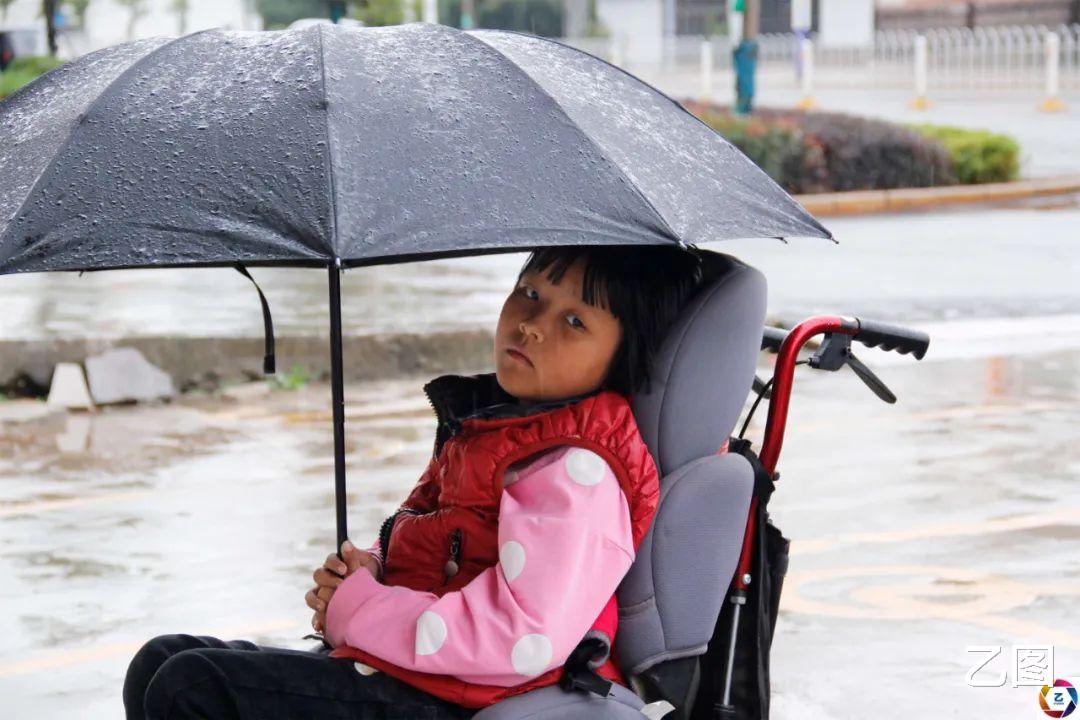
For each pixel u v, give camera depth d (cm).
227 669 308
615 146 306
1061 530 752
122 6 3584
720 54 5522
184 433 1005
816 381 1148
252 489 851
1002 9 5656
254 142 286
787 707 536
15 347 1120
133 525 780
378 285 1579
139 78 304
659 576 338
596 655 319
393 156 286
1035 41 4397
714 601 344
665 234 290
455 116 297
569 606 309
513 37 335
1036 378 1151
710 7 7075
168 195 279
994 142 2523
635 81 346
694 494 338
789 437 961
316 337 1178
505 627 307
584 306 331
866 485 842
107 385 1109
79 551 736
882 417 1021
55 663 591
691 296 340
